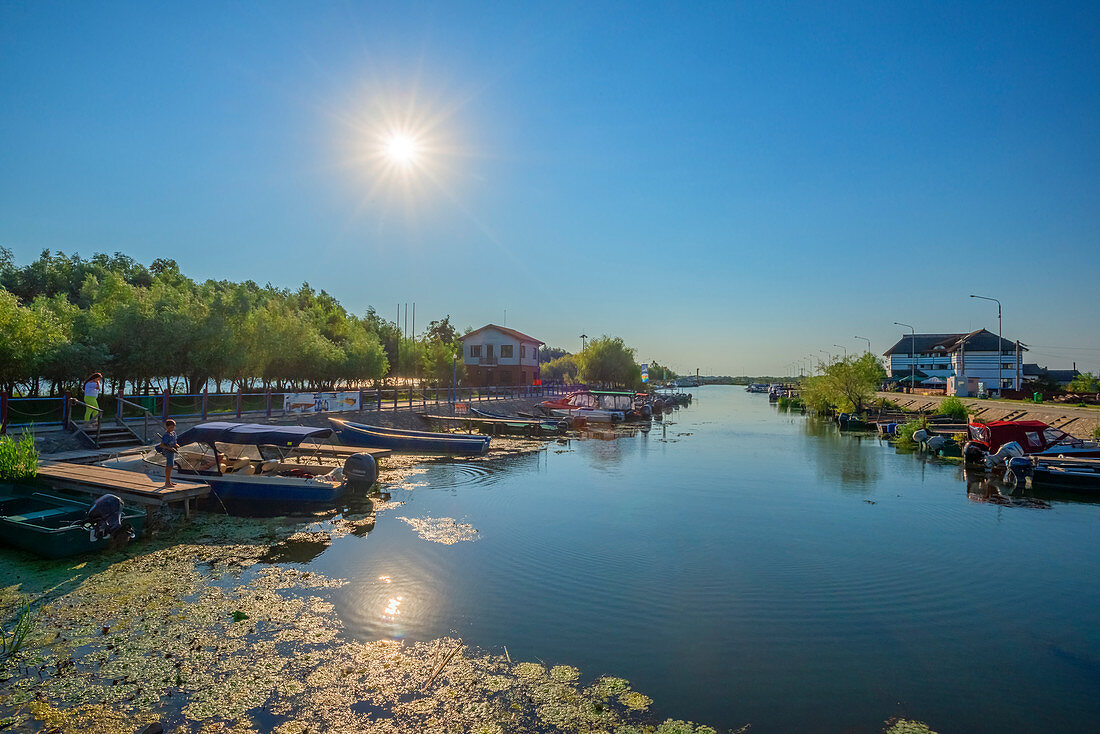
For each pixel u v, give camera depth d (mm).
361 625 8367
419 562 11148
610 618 8906
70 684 6641
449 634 8203
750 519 15203
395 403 31797
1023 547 13102
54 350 20578
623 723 6211
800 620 9008
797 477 21781
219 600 9070
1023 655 8008
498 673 7160
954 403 38594
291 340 34719
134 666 7055
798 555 12234
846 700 6793
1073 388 55625
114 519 10953
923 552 12609
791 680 7215
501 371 63719
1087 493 19125
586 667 7395
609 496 17672
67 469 14219
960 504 17484
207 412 22406
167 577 9969
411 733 5930
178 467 14680
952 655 7977
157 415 21375
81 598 9016
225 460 15641
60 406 19750
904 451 29766
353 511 14977
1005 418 37125
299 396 26406
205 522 13531
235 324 28906
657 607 9367
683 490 18906
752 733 6086
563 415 43781
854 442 33875
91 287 28891
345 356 41281
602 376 78500
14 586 9391
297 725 6008
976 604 9789
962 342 73938
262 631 8078
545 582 10336
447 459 24375
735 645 8109
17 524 10664
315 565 10789
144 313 23734
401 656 7508
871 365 47875
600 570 11031
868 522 15141
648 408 51438
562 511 15586
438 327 90875
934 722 6402
